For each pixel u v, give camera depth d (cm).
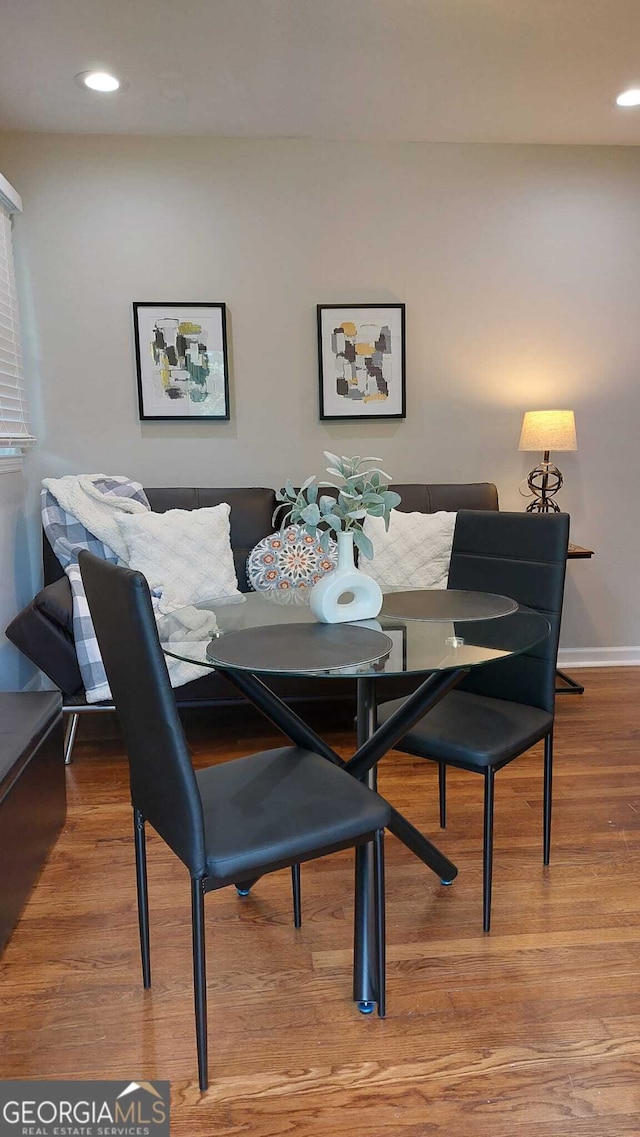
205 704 296
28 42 253
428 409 374
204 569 307
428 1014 158
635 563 395
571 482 386
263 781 164
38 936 186
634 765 277
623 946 179
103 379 352
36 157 335
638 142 360
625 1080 141
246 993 166
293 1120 134
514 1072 143
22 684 322
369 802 154
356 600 192
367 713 185
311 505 182
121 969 174
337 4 233
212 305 351
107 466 358
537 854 219
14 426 323
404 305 362
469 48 263
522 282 371
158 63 270
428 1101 138
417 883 207
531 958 175
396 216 359
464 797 255
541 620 190
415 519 330
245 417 363
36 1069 145
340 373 364
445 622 187
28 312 343
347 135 344
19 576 325
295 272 357
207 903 200
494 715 202
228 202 349
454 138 350
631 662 400
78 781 273
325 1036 153
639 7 239
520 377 376
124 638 133
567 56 270
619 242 373
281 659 155
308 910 197
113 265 346
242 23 243
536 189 364
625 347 380
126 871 214
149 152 341
